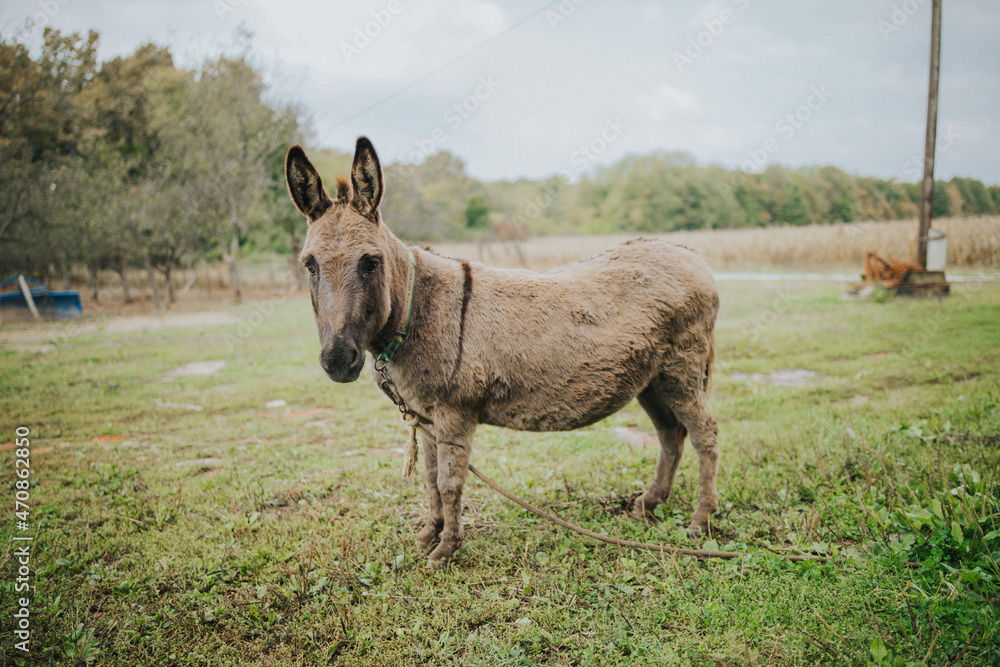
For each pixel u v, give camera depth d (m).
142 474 4.77
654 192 43.41
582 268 3.64
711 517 3.67
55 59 18.70
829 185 35.78
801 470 4.18
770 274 21.55
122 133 28.97
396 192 28.11
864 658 2.32
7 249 22.78
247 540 3.60
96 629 2.81
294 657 2.62
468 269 3.45
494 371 3.25
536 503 4.05
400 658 2.55
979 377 6.64
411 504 4.11
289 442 5.65
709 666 2.38
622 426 5.99
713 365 3.79
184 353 10.70
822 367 7.74
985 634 2.31
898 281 13.16
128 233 19.91
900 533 3.12
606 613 2.75
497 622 2.76
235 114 21.39
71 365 9.59
